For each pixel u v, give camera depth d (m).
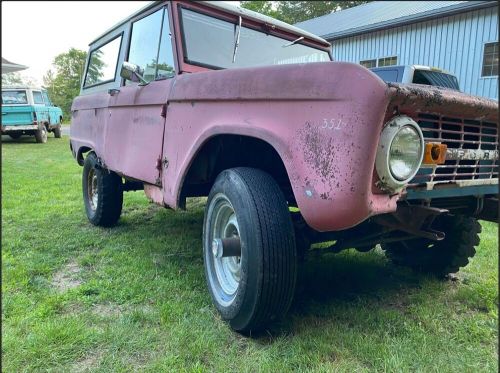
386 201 1.87
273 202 2.19
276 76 2.03
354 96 1.72
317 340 2.25
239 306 2.22
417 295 2.92
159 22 3.22
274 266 2.11
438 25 13.70
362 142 1.71
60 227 4.56
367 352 2.17
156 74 3.18
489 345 2.33
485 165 2.37
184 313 2.57
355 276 3.26
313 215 1.88
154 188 3.15
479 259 3.73
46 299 2.76
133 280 3.08
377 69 6.77
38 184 7.25
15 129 15.54
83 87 5.21
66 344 2.21
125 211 5.35
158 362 2.07
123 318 2.51
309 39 3.83
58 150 13.54
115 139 3.79
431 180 2.08
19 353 2.13
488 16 12.52
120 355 2.15
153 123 3.06
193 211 5.37
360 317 2.54
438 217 3.12
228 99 2.29
